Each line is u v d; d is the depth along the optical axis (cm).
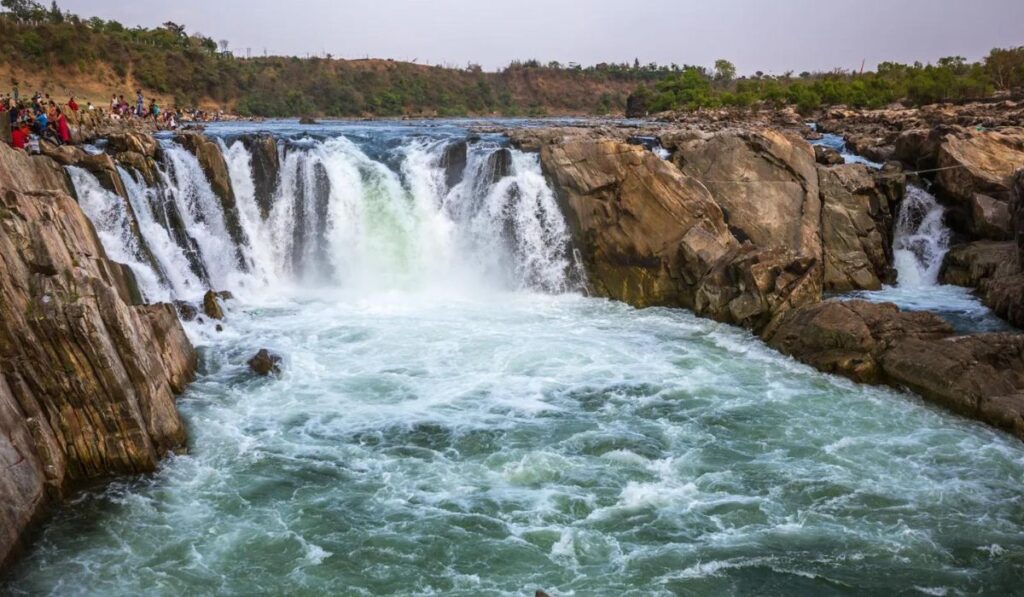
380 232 3388
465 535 1503
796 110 7606
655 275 3091
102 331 1638
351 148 3500
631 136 3841
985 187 3338
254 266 3231
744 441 1903
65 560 1406
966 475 1734
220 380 2216
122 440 1662
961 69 9850
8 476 1415
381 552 1450
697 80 10781
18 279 1603
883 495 1652
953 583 1377
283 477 1709
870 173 3506
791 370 2362
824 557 1446
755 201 3281
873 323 2377
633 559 1436
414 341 2586
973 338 2203
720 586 1363
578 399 2144
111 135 2956
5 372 1535
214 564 1409
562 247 3309
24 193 1872
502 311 2991
